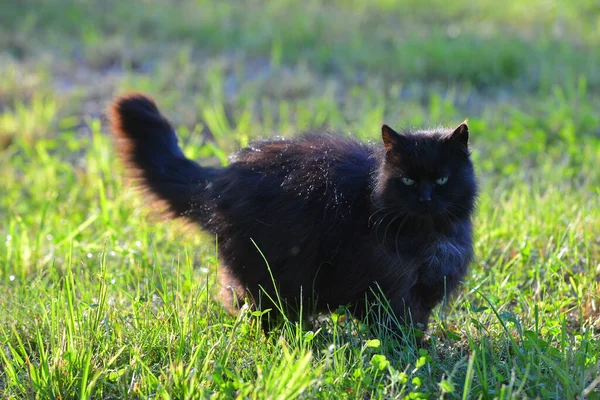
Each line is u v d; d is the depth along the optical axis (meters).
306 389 4.62
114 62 13.91
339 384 4.80
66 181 9.55
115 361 5.20
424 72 12.88
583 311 6.04
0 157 10.52
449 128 5.68
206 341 5.27
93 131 10.74
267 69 13.48
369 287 5.34
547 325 5.49
